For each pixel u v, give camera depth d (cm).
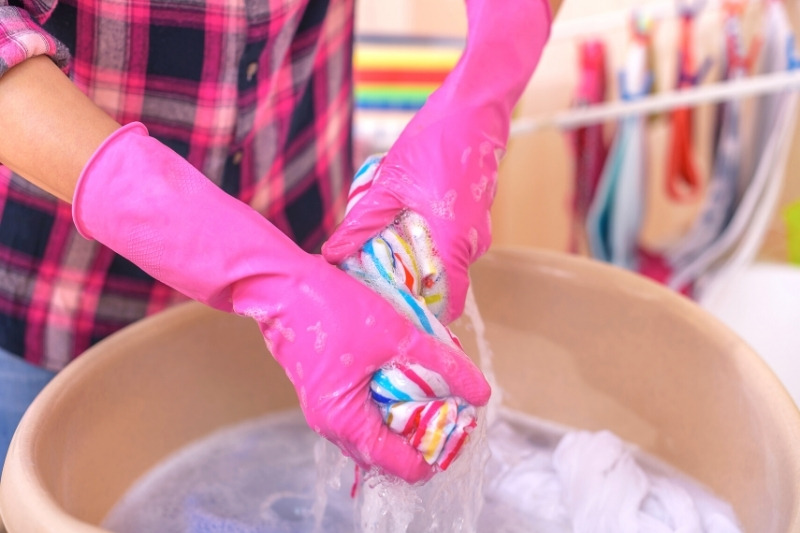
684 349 136
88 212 102
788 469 112
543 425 152
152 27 132
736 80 226
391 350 103
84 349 152
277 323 104
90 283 147
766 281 230
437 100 122
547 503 133
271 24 140
